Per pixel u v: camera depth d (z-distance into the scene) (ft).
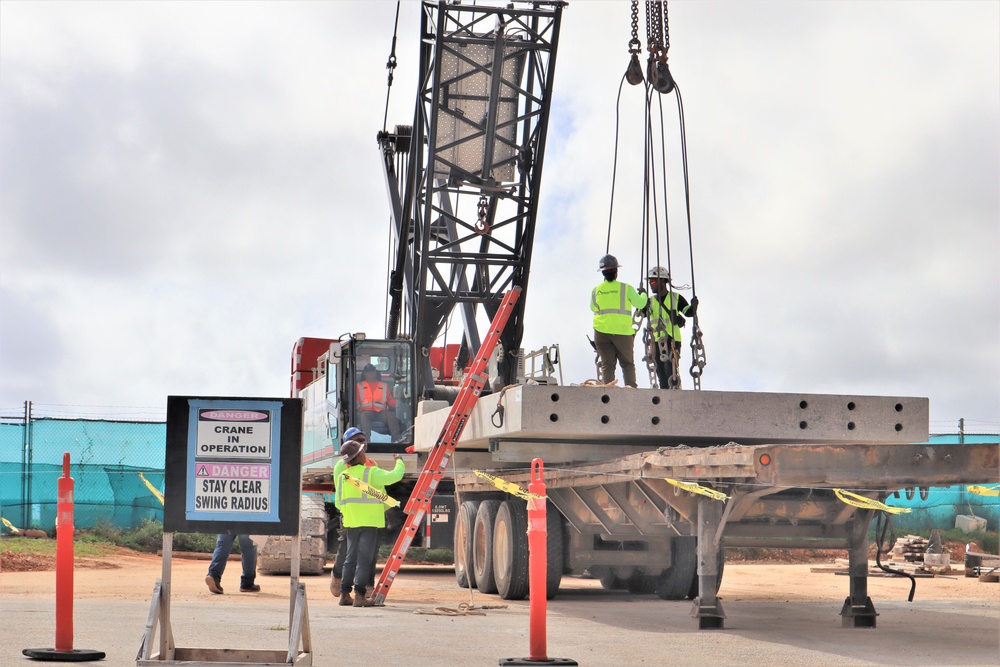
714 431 38.55
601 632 36.88
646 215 43.91
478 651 31.55
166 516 27.53
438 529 68.18
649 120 43.83
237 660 27.84
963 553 88.69
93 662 28.32
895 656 31.17
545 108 70.33
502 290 72.02
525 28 69.51
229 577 68.13
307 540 69.05
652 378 43.73
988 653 31.99
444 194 72.33
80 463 86.48
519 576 48.52
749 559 96.32
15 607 42.68
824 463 31.83
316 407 70.18
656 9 43.93
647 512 42.70
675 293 46.26
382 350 64.69
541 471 29.68
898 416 39.47
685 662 29.68
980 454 32.17
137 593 52.70
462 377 71.72
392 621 39.75
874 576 72.23
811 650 32.42
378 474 46.91
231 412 27.84
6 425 84.89
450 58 69.46
